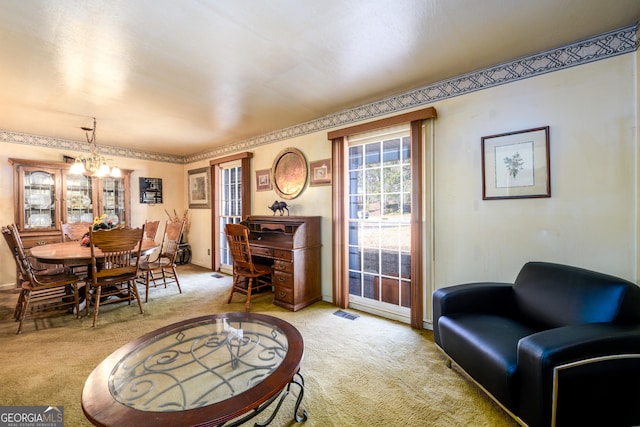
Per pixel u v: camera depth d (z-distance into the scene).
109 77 2.30
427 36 1.80
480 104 2.27
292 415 1.50
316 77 2.35
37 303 3.24
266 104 2.95
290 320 2.77
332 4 1.49
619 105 1.77
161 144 4.76
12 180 3.86
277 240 3.57
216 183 4.96
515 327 1.67
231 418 1.02
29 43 1.81
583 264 1.89
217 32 1.73
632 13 1.61
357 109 3.02
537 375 1.19
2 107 2.95
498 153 2.19
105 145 4.76
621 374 1.19
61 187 4.11
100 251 2.91
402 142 2.79
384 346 2.24
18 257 2.59
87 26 1.65
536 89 2.03
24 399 1.61
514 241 2.14
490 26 1.71
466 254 2.36
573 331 1.25
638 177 1.71
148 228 4.14
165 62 2.08
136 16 1.57
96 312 2.65
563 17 1.63
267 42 1.84
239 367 1.45
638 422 1.20
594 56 1.83
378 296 2.96
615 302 1.37
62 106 2.93
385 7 1.52
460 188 2.38
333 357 2.08
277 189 3.89
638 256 1.71
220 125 3.67
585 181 1.88
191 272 4.90
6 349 2.18
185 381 1.36
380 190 2.95
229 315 1.97
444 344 1.88
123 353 1.46
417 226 2.56
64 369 1.91
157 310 3.04
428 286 2.55
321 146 3.38
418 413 1.51
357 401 1.60
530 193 2.06
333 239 3.21
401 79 2.41
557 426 1.15
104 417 1.00
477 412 1.51
